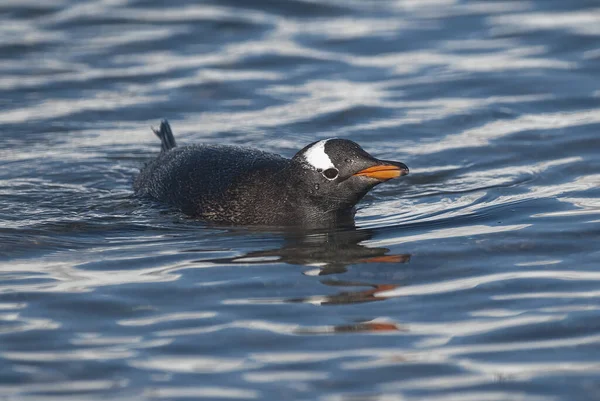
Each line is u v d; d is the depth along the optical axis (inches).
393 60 847.7
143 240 512.4
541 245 483.2
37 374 362.3
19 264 476.1
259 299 425.4
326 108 750.5
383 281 443.8
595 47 849.5
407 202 573.6
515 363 363.3
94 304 422.9
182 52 872.9
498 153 655.8
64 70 833.5
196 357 373.4
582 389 344.2
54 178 629.6
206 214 548.1
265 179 545.0
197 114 751.7
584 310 403.2
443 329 392.2
